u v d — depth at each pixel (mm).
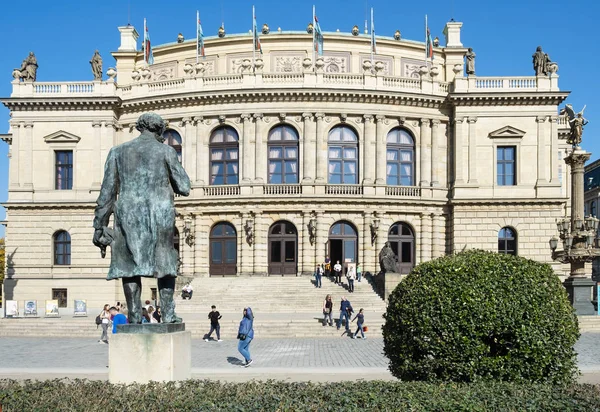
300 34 70438
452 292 14602
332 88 62625
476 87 65375
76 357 31641
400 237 64500
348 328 40719
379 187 63281
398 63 72500
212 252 63906
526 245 63750
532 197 63844
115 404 11805
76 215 65125
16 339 41625
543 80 64750
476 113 65000
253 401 12133
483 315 14266
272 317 46719
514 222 63969
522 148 64875
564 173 76312
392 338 15523
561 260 48219
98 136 65625
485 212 64188
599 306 43562
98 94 65688
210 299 53844
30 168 65688
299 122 63625
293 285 56344
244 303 52562
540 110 64875
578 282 45344
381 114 64125
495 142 65000
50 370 25969
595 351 30781
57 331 43719
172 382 12828
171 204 13867
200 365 28062
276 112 63250
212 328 38594
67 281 64562
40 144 66062
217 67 71625
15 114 66062
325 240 62469
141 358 13094
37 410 11711
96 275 64562
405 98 64188
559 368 14656
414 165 65812
